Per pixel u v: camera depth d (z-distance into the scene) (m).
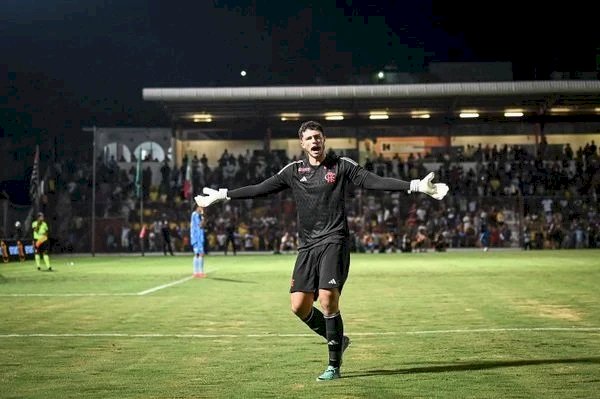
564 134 56.06
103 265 33.22
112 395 6.34
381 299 15.52
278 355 8.45
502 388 6.42
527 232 47.38
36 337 10.07
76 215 49.09
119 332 10.57
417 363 7.80
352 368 7.56
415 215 48.84
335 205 6.96
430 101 50.44
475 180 51.69
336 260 6.87
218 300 15.66
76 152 55.16
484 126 56.25
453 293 16.84
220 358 8.27
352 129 56.47
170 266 31.92
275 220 48.72
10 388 6.66
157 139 54.34
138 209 49.66
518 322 11.34
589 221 48.03
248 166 53.38
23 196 53.25
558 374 7.04
